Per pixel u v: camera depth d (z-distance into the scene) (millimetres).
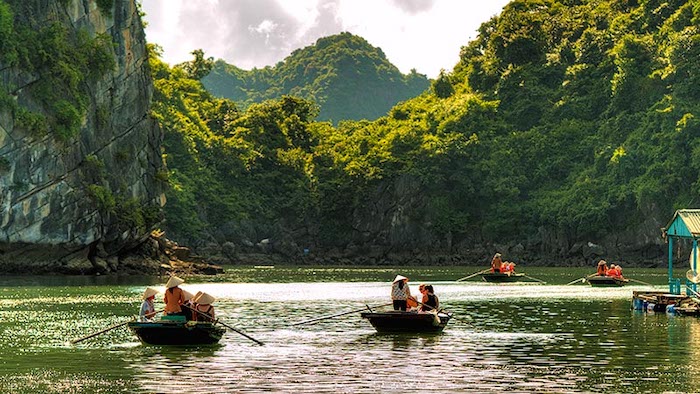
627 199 142250
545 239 149375
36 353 28875
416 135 168125
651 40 163000
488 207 159625
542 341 32750
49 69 82312
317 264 153875
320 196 161250
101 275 84000
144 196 96812
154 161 99562
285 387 23031
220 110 179000
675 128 142125
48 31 83250
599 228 144250
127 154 92812
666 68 153250
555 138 164000
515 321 40719
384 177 160250
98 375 24703
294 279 85000
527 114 175375
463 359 28000
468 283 79938
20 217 79562
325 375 24859
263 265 144875
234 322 39500
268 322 39531
